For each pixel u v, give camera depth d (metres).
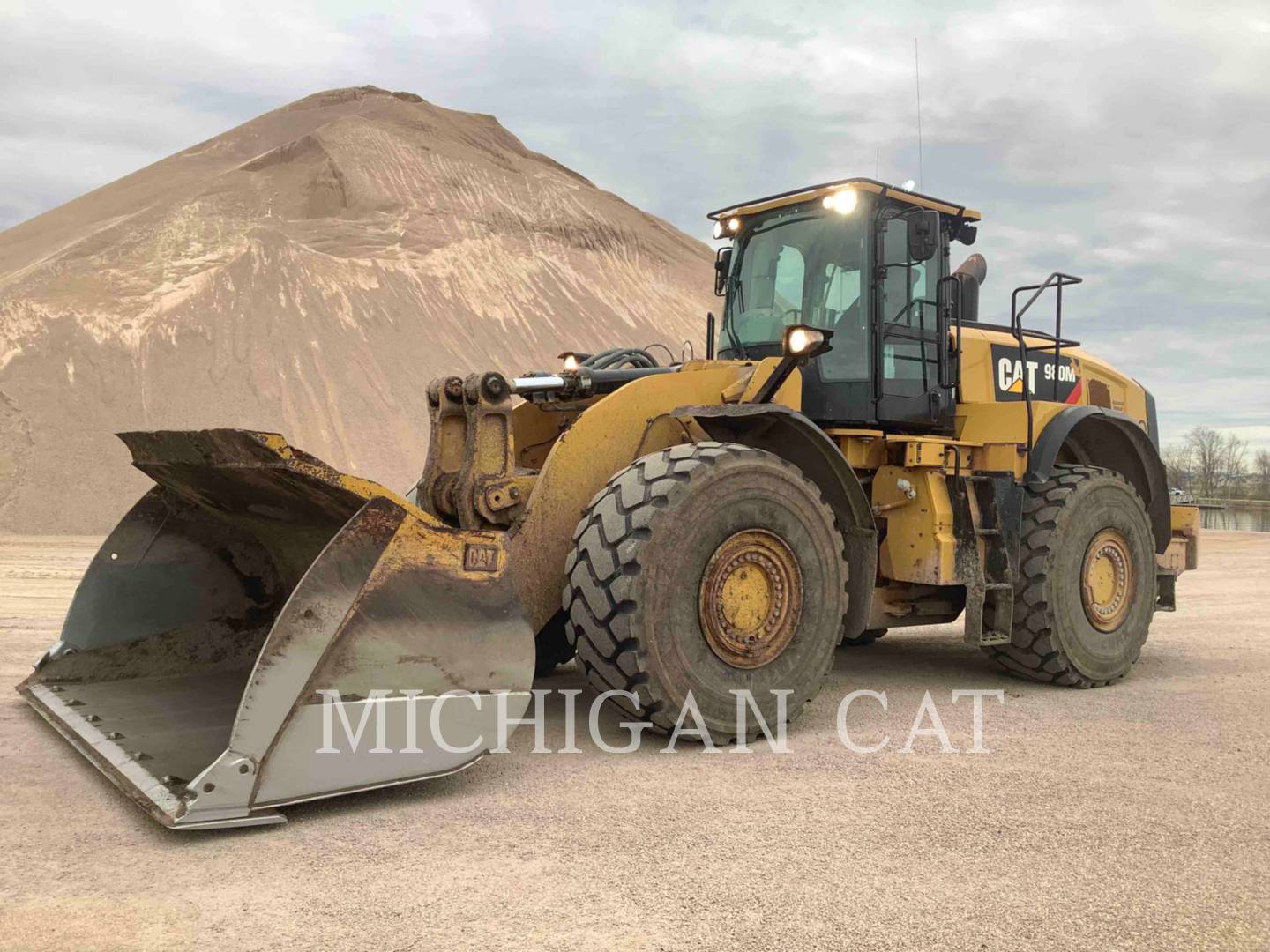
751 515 3.95
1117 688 5.27
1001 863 2.64
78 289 33.66
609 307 59.97
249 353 32.28
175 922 2.22
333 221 56.12
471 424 3.99
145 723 3.69
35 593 8.98
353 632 3.06
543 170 83.12
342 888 2.43
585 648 3.75
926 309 5.33
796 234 5.23
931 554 4.97
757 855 2.68
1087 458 6.12
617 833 2.85
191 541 4.57
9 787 3.21
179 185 70.94
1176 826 2.95
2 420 24.03
